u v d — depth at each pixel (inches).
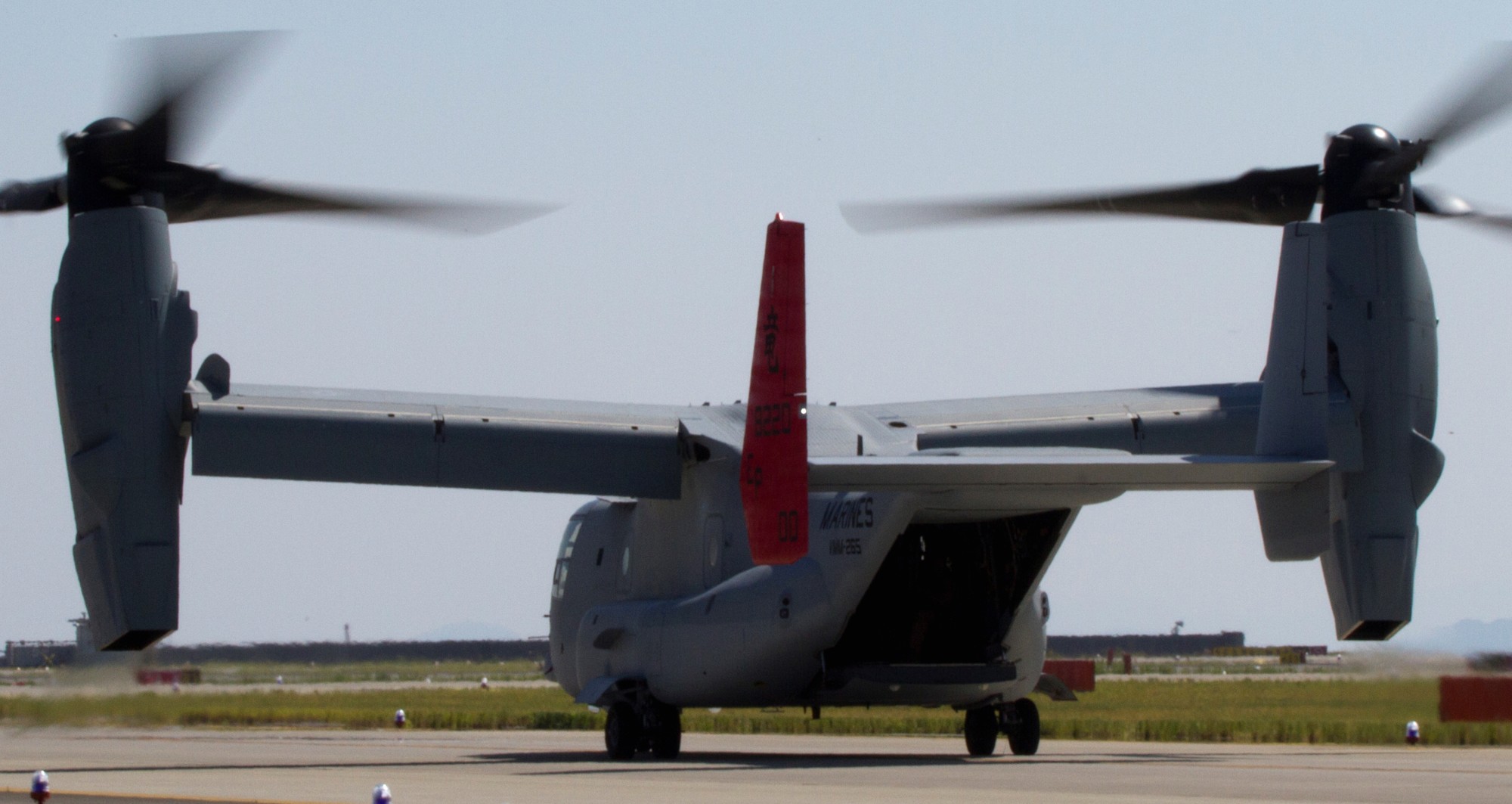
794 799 2239.2
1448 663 4859.7
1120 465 2704.2
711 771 2940.5
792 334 2682.1
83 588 2898.6
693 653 3312.0
